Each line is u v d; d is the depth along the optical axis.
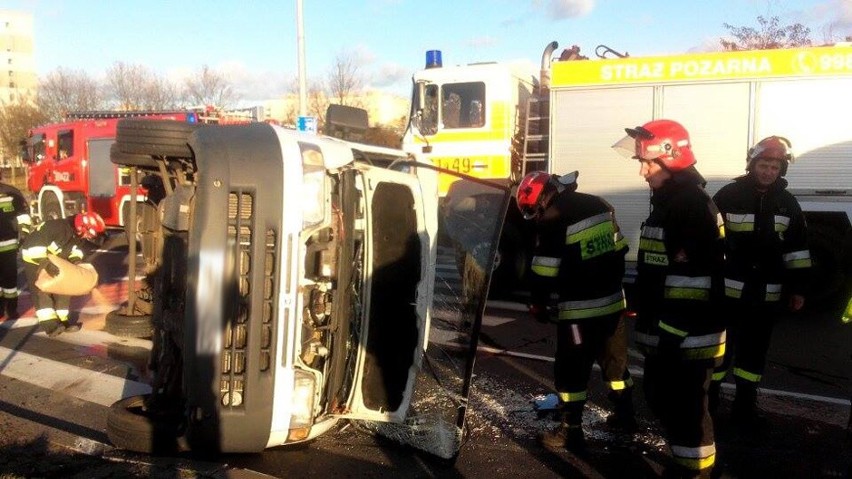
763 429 4.62
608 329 4.31
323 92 27.06
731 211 4.61
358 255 4.10
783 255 4.59
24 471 3.74
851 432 4.49
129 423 3.94
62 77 33.44
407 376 4.27
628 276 8.38
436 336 4.37
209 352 3.45
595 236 4.19
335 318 3.86
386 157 4.86
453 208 4.46
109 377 5.61
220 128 3.68
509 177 9.10
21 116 33.97
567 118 8.71
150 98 30.70
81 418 4.72
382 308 4.28
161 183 6.13
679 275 3.41
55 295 6.95
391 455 4.14
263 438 3.60
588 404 5.07
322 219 3.65
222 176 3.45
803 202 7.87
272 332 3.53
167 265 4.20
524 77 9.60
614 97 8.48
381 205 4.30
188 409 3.52
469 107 9.23
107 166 13.20
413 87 9.54
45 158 14.23
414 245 4.34
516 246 8.42
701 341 3.41
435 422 4.14
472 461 4.10
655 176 3.54
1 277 7.63
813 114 7.79
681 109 8.24
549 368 5.98
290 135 3.69
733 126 8.05
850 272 7.88
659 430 4.59
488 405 5.04
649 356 3.55
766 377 5.87
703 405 3.47
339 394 4.04
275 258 3.51
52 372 5.73
